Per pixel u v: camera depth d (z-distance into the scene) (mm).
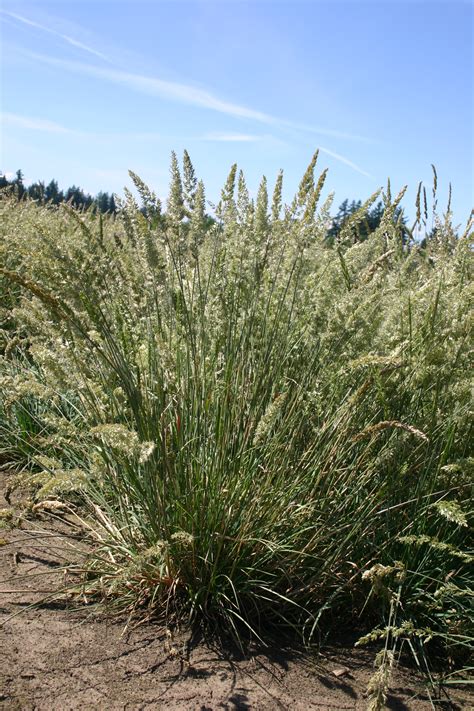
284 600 2996
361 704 2490
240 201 3432
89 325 3336
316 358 3336
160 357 3170
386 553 3039
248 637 2857
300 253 3432
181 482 2988
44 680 2387
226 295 3432
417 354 3395
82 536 3361
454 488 2969
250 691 2488
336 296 3361
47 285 3176
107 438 2484
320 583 2998
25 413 4367
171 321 3311
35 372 4246
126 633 2768
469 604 2996
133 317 3574
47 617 2805
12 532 3439
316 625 2984
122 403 3191
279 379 3318
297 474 3131
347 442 3070
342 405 3191
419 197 4195
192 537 2588
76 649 2602
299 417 3270
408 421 3262
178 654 2658
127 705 2316
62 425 3219
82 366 3141
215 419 3123
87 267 3137
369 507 3072
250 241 3389
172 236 3275
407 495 3176
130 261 3434
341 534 3070
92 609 2906
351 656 2801
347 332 3293
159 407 3062
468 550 3162
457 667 2820
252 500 3002
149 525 3102
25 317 3309
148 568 2957
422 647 2738
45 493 2793
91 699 2324
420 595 3010
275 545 2842
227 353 3273
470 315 3314
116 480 3029
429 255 4262
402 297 3605
